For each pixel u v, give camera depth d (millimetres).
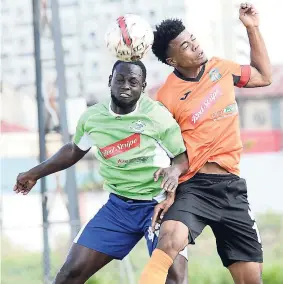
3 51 73625
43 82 38500
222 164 17500
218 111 17578
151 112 17031
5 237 48188
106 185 18000
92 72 69750
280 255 48312
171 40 17438
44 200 37656
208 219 17359
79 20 71188
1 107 70938
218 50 59250
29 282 40531
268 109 74875
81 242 17844
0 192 63406
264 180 69312
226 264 18406
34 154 69375
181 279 17031
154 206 17469
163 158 17219
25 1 74500
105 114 17172
